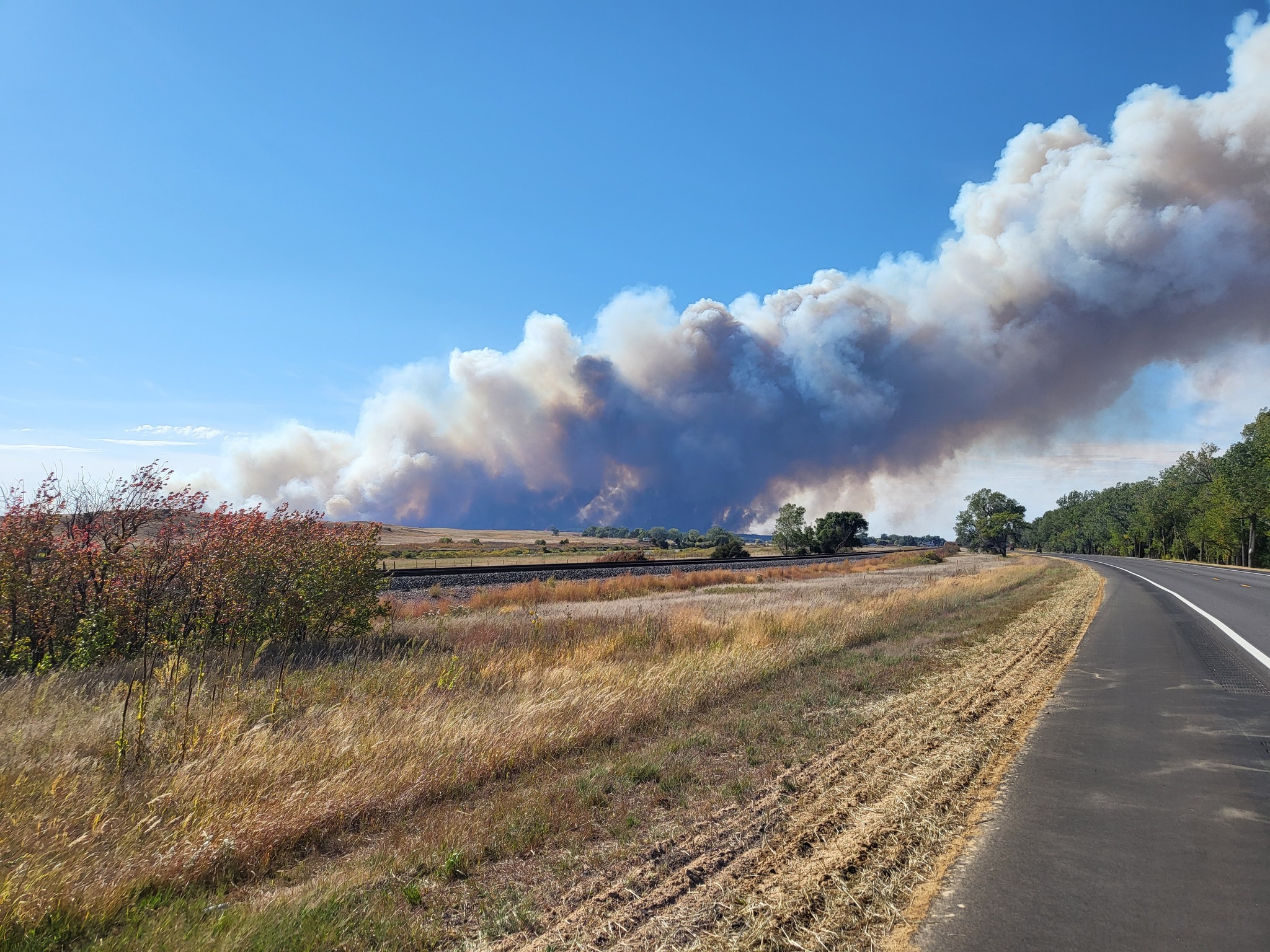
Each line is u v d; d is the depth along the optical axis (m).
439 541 132.38
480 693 8.89
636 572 41.16
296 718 7.69
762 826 4.71
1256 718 7.23
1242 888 3.72
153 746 6.41
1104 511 126.44
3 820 4.82
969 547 135.88
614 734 7.27
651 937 3.44
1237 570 45.41
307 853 4.82
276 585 12.17
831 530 107.38
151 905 4.06
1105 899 3.64
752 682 9.57
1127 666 10.26
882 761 5.98
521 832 4.78
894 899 3.71
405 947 3.49
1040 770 5.72
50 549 10.59
